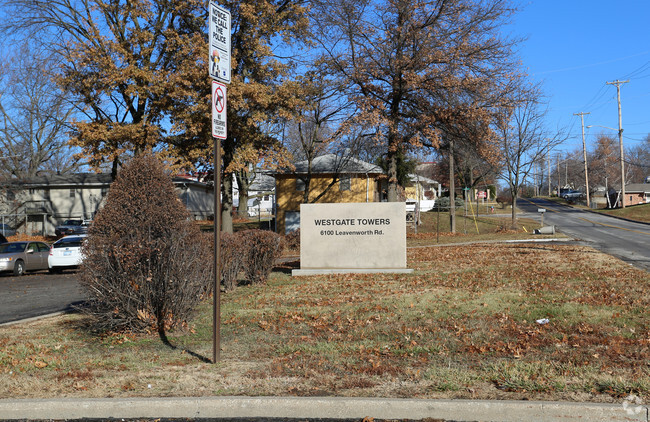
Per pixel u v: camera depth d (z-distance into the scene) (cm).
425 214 5516
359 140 3022
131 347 761
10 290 1684
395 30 2677
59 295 1494
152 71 2783
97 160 2773
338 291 1239
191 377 599
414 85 2681
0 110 4800
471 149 2877
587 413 469
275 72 2938
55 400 524
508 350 677
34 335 867
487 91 2659
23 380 602
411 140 2755
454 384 539
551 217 5919
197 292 892
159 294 836
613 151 10400
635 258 1953
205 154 2783
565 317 863
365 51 2783
